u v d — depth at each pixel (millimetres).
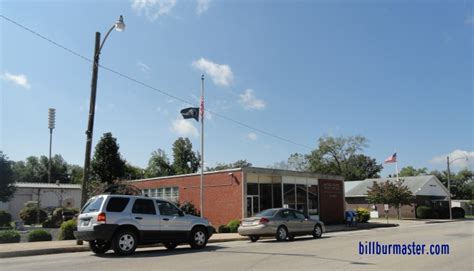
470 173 100938
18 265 11719
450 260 12258
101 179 41188
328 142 78188
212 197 30484
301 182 33375
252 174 30031
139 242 14445
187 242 15883
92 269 10688
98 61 18484
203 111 26750
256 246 16938
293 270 10344
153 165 64938
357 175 78688
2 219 37969
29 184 54062
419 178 55344
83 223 14219
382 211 54594
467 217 58094
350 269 10547
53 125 56562
